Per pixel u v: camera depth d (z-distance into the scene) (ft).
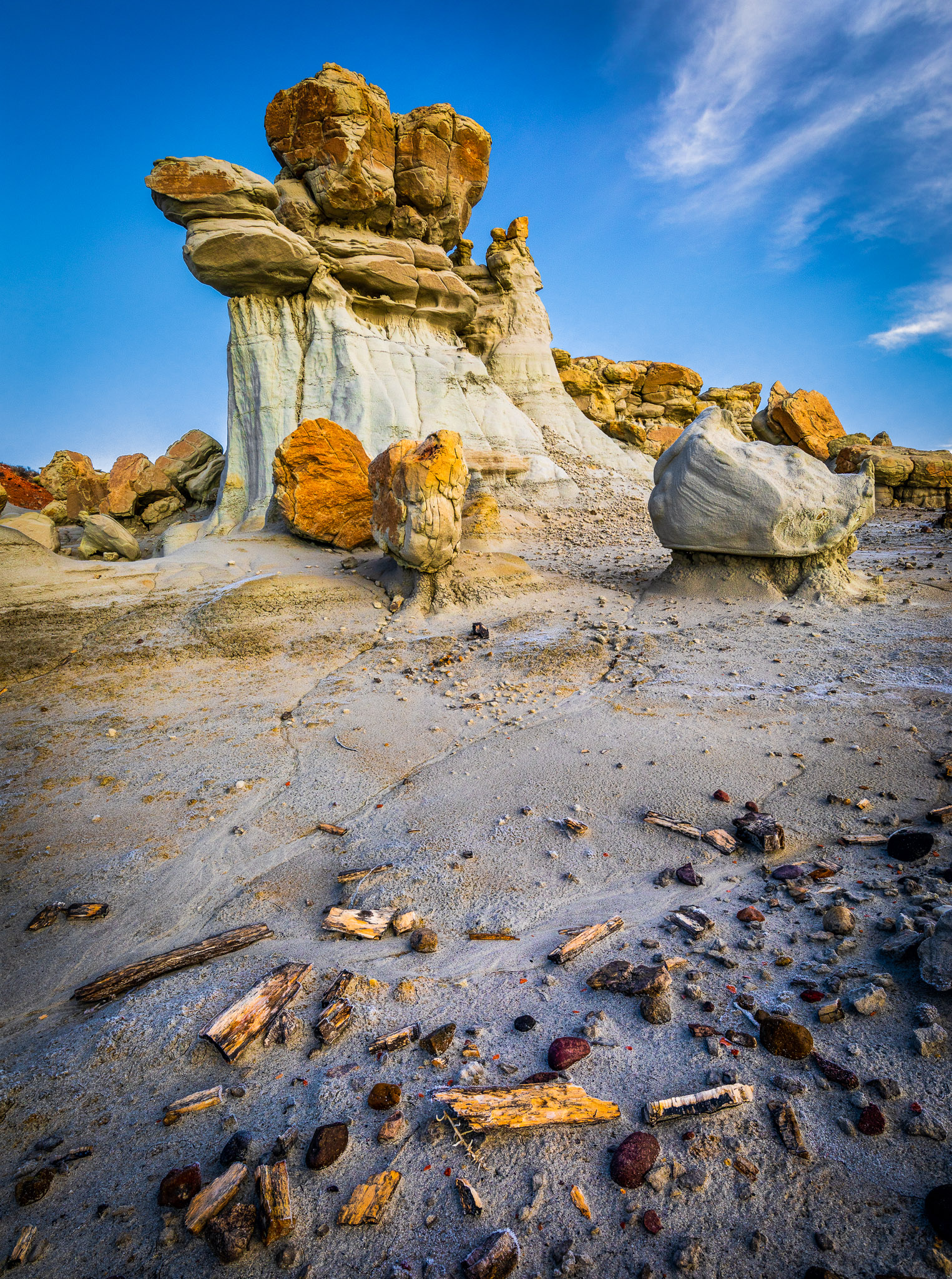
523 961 10.91
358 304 69.26
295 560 40.93
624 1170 7.04
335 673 28.40
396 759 20.03
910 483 68.28
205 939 12.51
